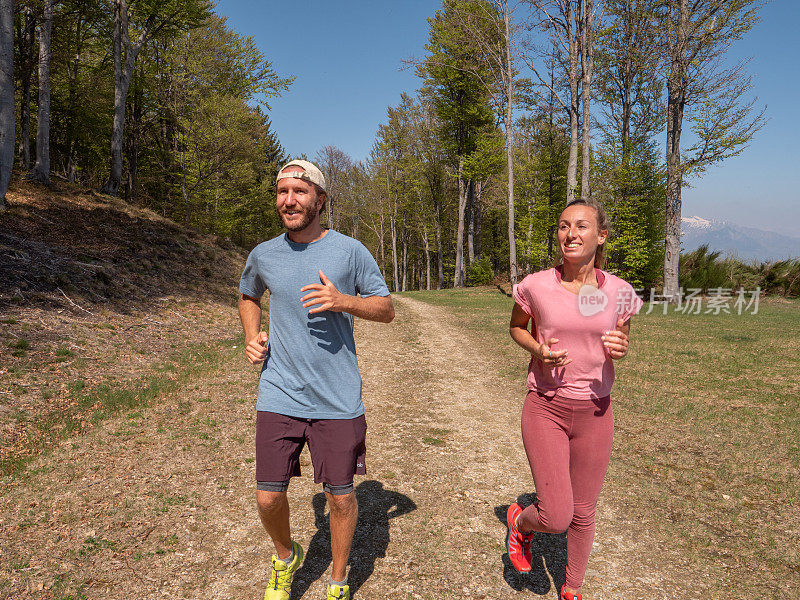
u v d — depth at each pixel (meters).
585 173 19.47
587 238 1.94
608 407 2.13
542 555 2.92
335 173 47.84
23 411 4.93
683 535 3.15
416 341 11.01
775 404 6.06
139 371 6.84
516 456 4.52
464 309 17.75
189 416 5.27
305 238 2.15
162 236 15.83
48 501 3.35
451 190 43.59
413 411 5.94
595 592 2.56
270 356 2.23
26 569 2.61
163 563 2.73
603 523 3.30
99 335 7.97
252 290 2.38
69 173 26.19
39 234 11.96
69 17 21.72
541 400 2.16
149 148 28.31
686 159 17.94
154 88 25.78
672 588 2.61
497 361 8.95
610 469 4.18
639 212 22.06
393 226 44.97
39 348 6.76
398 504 3.54
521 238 28.14
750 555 2.93
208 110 23.70
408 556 2.87
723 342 10.34
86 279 10.20
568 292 2.00
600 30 19.88
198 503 3.43
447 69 29.95
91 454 4.18
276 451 2.15
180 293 12.05
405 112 39.00
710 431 5.12
